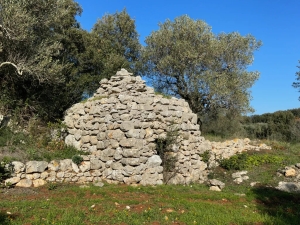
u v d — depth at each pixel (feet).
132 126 36.17
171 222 22.33
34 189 30.78
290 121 86.79
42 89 57.11
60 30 67.21
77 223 20.56
